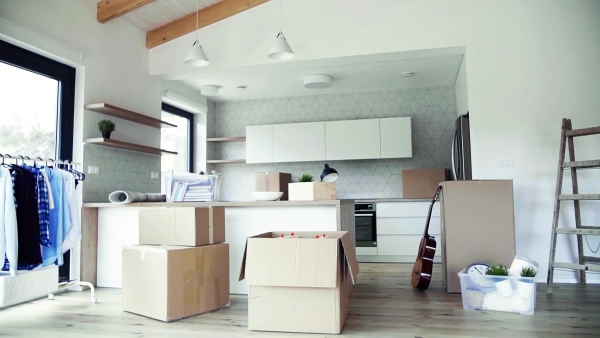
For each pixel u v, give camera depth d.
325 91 6.14
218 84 5.68
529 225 3.90
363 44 4.26
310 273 2.37
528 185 3.91
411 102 6.01
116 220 3.88
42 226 3.06
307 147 5.94
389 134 5.70
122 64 4.52
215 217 3.06
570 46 3.91
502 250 3.35
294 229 3.37
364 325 2.55
